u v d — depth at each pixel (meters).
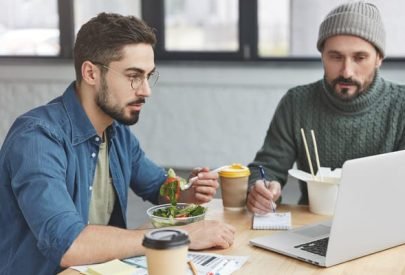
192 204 1.89
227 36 5.62
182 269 1.29
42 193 1.57
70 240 1.51
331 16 2.15
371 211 1.57
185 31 5.71
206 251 1.63
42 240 1.53
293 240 1.68
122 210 2.00
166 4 5.71
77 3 5.87
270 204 1.94
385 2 5.19
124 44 1.72
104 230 1.56
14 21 6.01
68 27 5.86
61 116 1.78
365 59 2.12
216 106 5.71
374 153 2.24
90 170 1.85
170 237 1.29
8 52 6.07
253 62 5.56
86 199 1.82
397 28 5.20
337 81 2.16
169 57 5.76
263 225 1.83
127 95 1.76
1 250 1.75
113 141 1.97
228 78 5.62
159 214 1.81
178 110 5.81
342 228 1.51
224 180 2.03
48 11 5.92
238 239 1.74
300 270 1.50
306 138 2.30
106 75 1.75
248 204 2.01
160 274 1.28
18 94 6.05
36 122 1.71
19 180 1.61
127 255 1.54
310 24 5.40
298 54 5.48
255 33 5.52
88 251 1.51
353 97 2.19
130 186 2.17
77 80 1.83
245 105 5.64
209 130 5.77
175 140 5.87
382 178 1.56
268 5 5.48
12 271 1.72
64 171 1.69
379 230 1.61
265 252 1.63
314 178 1.99
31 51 6.02
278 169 2.32
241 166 2.07
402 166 1.60
